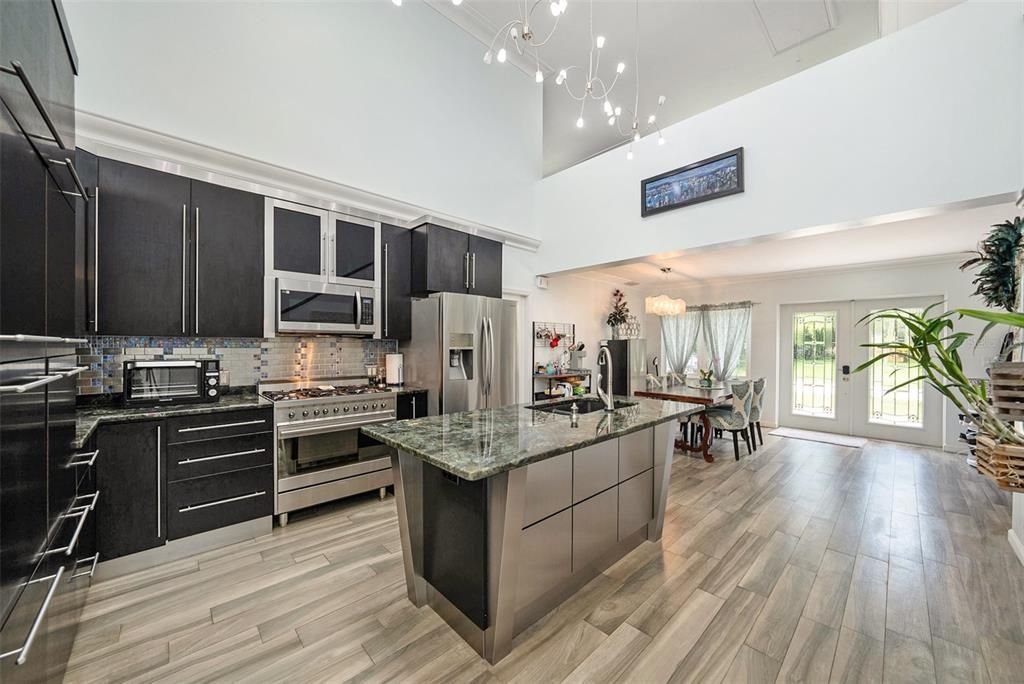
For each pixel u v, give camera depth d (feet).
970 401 3.64
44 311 4.00
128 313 7.85
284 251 9.87
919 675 5.03
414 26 12.92
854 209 9.15
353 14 11.52
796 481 12.45
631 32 13.83
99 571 6.91
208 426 8.00
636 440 8.11
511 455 5.11
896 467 13.88
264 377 10.44
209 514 8.01
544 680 4.98
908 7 11.06
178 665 5.15
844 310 19.11
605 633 5.81
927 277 16.85
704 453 14.58
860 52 9.12
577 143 21.12
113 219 7.72
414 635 5.76
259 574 7.20
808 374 20.10
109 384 8.42
